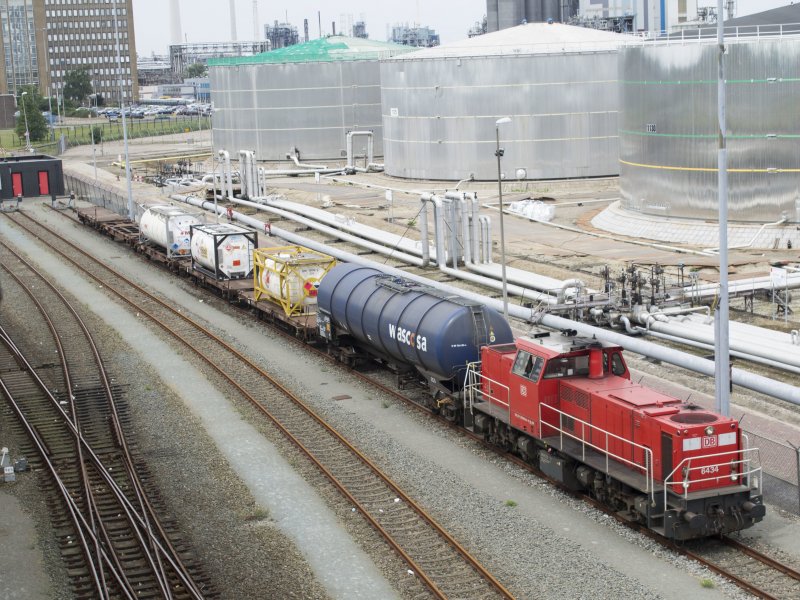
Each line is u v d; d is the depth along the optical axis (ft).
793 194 223.51
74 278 216.74
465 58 339.57
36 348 156.97
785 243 218.79
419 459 102.32
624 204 261.44
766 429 107.55
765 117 222.69
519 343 97.81
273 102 437.58
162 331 165.17
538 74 336.08
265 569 79.20
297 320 153.38
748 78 222.89
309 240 231.71
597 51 335.88
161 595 75.41
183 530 87.30
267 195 338.75
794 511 87.35
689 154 236.02
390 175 375.86
